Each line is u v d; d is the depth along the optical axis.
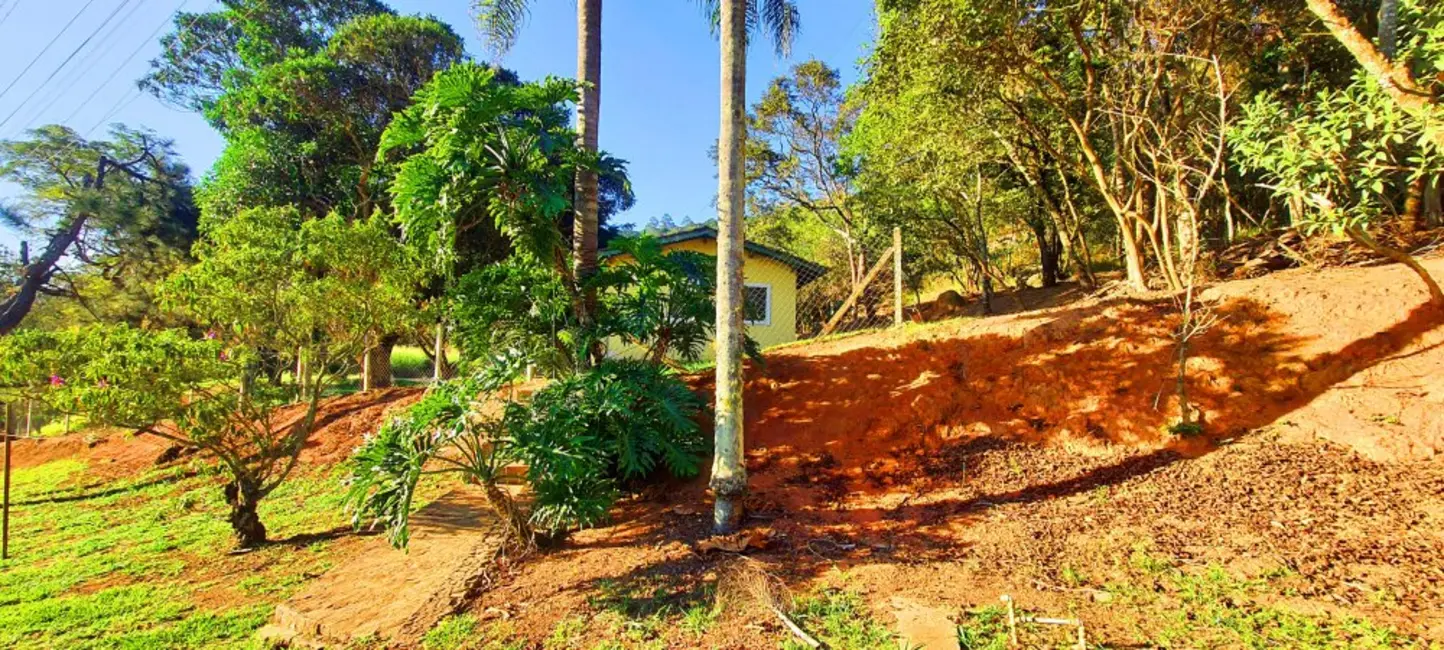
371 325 6.54
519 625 3.60
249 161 14.66
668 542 4.69
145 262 22.42
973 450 5.52
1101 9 6.88
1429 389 4.36
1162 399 5.26
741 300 4.83
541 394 4.97
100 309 23.02
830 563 4.06
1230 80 7.77
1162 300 6.16
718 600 3.62
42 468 11.18
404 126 5.56
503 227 5.80
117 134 24.55
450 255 5.63
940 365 6.35
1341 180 3.88
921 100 8.38
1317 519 3.71
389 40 15.05
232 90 15.67
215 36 16.89
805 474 5.67
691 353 6.46
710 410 6.22
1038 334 6.19
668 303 6.14
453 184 5.38
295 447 6.32
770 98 20.61
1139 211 7.75
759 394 6.82
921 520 4.65
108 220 22.52
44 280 23.62
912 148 9.82
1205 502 4.16
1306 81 7.94
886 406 6.15
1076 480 4.86
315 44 17.16
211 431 5.58
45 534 6.72
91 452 11.72
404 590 4.25
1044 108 9.10
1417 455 4.05
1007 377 5.97
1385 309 5.03
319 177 15.59
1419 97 2.62
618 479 5.90
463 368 6.05
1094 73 8.02
